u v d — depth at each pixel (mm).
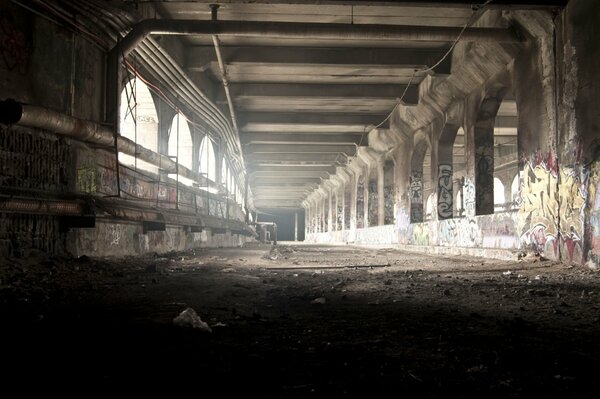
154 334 4012
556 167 12156
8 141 8234
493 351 3643
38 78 9211
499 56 14891
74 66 10305
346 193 41875
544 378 2996
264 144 34312
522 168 13992
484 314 5320
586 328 4559
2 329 4082
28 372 3000
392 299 6477
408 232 24953
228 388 2779
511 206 31312
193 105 19453
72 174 10062
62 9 9609
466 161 18047
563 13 11836
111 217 10992
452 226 19281
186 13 14766
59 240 9523
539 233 13031
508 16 13430
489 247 16125
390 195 30328
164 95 16641
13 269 7680
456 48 17141
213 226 21922
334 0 11734
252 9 14406
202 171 23828
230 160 31891
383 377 3006
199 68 17344
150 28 12258
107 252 11578
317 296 6641
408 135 24922
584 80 11000
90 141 10672
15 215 8312
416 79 20656
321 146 34344
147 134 16188
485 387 2832
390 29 13070
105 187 11602
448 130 20281
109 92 11711
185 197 18891
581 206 11070
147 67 14492
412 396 2689
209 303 5738
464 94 18094
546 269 10883
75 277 7855
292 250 24828
